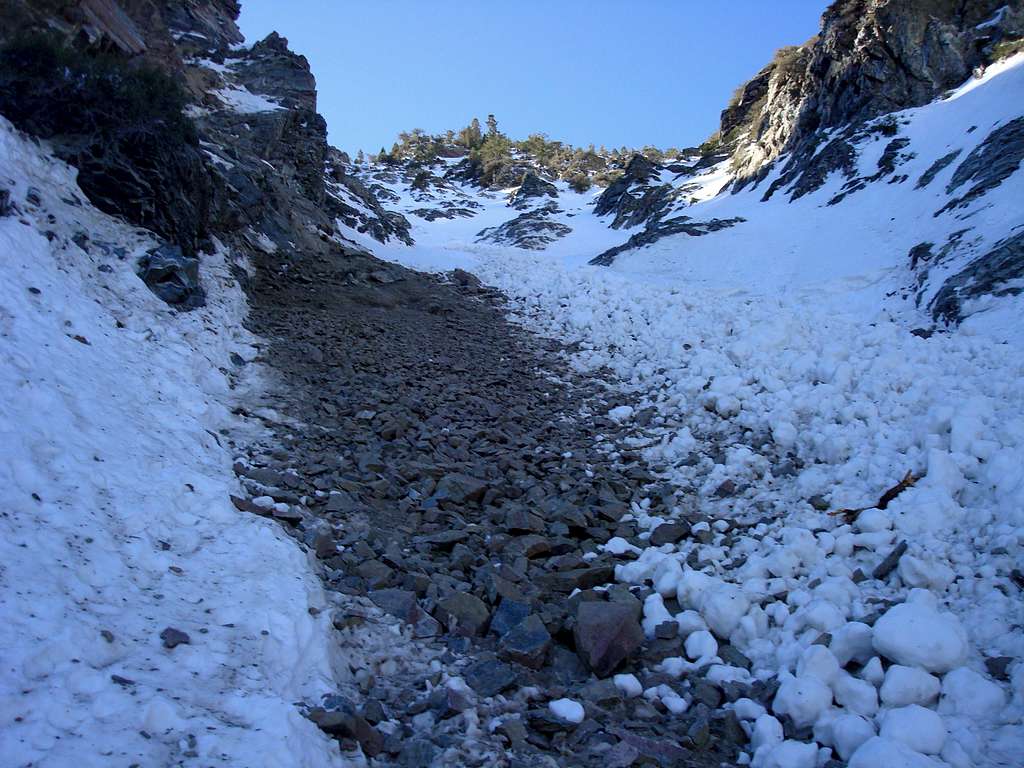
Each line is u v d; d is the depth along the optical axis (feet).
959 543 19.03
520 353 47.50
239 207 54.34
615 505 25.50
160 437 21.84
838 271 66.23
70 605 12.82
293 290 49.93
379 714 13.28
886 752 11.93
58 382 20.80
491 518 23.99
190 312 33.50
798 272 71.67
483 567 20.12
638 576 20.30
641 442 32.68
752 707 14.67
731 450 29.32
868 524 20.26
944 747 12.52
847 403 30.22
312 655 14.19
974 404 24.70
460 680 14.78
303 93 94.58
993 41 110.11
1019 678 13.74
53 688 10.77
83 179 34.53
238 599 15.03
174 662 12.52
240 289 42.68
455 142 391.86
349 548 20.12
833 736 13.35
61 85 35.91
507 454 29.96
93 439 19.13
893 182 86.22
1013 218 51.19
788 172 118.01
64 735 10.04
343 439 28.48
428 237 188.34
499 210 248.93
